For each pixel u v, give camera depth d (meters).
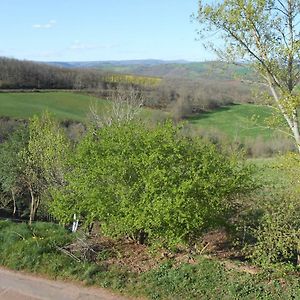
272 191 13.70
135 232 14.86
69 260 13.77
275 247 12.28
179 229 12.70
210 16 12.82
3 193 28.66
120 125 15.70
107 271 13.16
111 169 13.49
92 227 16.78
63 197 14.97
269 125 13.73
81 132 30.53
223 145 16.81
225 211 13.49
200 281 12.17
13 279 13.24
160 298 11.89
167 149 13.09
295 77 13.00
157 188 12.61
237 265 12.69
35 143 20.89
